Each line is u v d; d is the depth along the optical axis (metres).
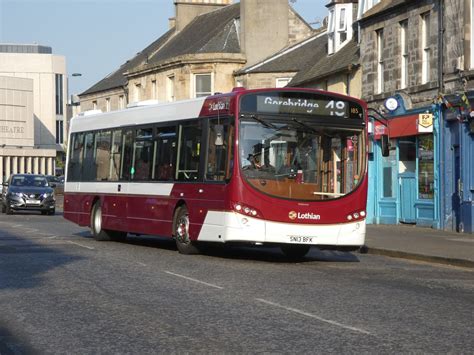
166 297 11.35
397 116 28.28
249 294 11.66
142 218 20.00
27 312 10.13
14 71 114.94
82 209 23.56
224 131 16.69
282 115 16.52
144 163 20.11
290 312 10.12
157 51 58.16
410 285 13.13
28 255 17.47
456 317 9.86
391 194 29.52
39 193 40.56
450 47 25.09
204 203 17.19
